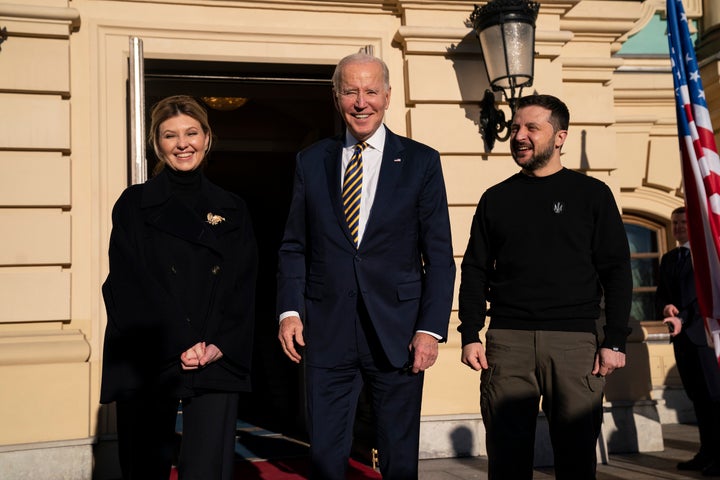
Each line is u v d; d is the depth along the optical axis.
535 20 5.09
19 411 4.53
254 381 9.66
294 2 5.25
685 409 7.07
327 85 5.83
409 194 2.73
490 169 5.41
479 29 5.11
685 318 4.90
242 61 5.19
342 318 2.70
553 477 4.67
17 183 4.68
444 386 5.19
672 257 5.19
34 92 4.76
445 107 5.38
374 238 2.70
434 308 2.66
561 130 3.09
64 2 4.80
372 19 5.44
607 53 6.02
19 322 4.67
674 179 7.12
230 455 2.77
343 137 2.91
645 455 5.32
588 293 2.97
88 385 4.66
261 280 11.96
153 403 2.71
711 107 6.80
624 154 7.05
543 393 3.02
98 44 4.94
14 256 4.66
